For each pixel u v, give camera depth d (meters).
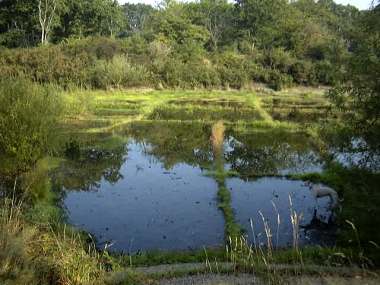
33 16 56.66
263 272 7.96
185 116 26.89
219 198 13.15
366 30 10.48
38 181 14.12
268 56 45.28
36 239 8.90
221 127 23.06
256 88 41.03
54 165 16.50
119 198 13.30
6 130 14.03
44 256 8.11
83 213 12.12
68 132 22.12
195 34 65.69
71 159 17.45
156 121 25.23
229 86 41.00
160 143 20.38
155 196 13.48
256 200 13.09
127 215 12.00
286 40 59.38
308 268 8.13
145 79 38.56
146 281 7.86
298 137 21.58
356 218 9.48
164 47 46.97
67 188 14.16
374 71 10.06
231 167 16.58
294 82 42.38
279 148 19.53
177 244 10.31
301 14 68.94
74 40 47.31
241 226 11.21
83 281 7.58
